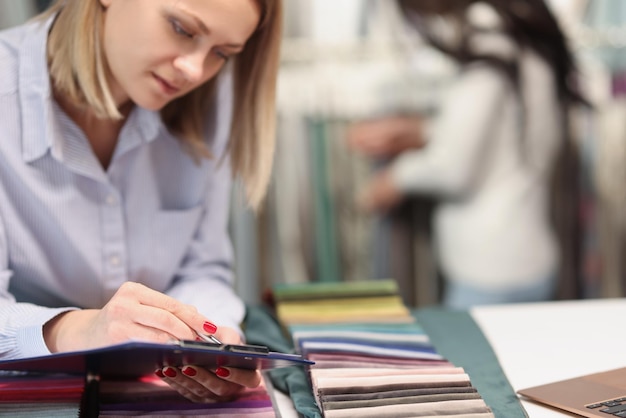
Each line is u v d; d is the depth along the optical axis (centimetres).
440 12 281
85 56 121
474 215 286
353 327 145
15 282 138
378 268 291
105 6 120
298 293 161
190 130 143
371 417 103
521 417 108
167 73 118
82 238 136
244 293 286
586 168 289
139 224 143
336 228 289
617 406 107
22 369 117
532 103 281
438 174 286
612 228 292
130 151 138
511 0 279
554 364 134
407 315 155
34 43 128
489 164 285
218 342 110
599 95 286
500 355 140
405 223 289
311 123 286
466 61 281
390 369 120
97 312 114
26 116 128
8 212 130
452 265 289
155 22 115
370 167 288
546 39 281
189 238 150
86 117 133
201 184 149
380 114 286
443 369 119
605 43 285
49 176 131
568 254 288
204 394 114
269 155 137
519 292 288
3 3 261
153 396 118
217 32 116
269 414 110
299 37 284
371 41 285
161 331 106
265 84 133
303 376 125
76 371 119
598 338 148
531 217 286
